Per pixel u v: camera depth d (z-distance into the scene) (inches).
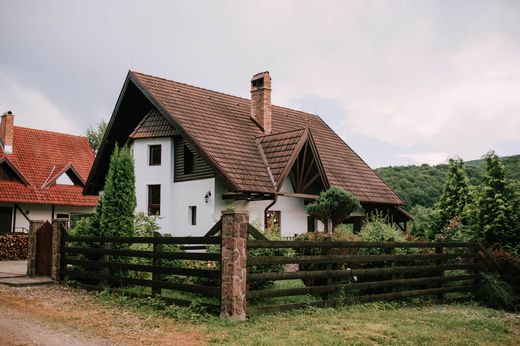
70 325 355.9
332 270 435.2
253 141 890.7
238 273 361.1
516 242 679.7
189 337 317.7
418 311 445.7
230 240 364.8
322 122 1218.0
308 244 419.2
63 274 558.9
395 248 527.8
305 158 849.5
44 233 616.1
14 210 1130.0
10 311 408.5
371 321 378.0
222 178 732.7
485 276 552.7
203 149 751.7
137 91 914.1
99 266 503.5
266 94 965.8
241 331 327.9
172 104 841.5
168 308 392.8
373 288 467.5
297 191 842.2
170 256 419.8
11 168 1150.3
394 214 1087.6
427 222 991.6
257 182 764.6
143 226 615.8
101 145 935.7
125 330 339.3
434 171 2003.0
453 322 395.5
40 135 1371.8
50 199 1177.4
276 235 528.4
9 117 1235.2
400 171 2064.5
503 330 383.9
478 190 746.8
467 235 743.7
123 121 938.1
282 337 313.3
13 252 997.8
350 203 754.2
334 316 387.9
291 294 397.4
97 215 578.9
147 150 867.4
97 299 455.5
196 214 788.6
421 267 511.5
